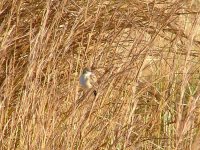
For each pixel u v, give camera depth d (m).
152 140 13.00
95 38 13.93
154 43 14.16
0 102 12.59
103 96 12.45
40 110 11.99
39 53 12.57
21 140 12.00
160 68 13.78
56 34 13.59
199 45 14.88
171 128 13.09
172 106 13.43
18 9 13.47
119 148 12.36
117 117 12.38
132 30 13.79
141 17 14.05
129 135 11.99
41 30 12.76
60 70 13.44
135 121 12.78
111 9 14.02
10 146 12.05
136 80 12.58
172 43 13.74
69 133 11.96
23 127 12.02
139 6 14.05
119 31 13.38
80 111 12.29
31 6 14.12
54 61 12.68
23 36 13.40
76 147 12.16
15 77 13.27
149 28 14.00
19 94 13.07
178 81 13.57
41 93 12.20
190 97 12.52
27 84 12.34
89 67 13.05
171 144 12.48
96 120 12.59
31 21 13.33
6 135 12.59
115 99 13.03
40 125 11.85
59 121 12.19
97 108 12.41
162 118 13.50
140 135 12.20
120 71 12.77
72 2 14.12
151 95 13.86
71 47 13.72
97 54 13.34
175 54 13.40
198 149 11.80
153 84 13.53
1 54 13.02
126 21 13.77
